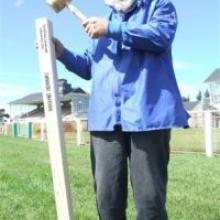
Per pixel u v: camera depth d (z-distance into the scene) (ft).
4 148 44.01
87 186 18.58
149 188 7.86
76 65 8.92
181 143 42.75
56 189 7.95
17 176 21.75
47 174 22.38
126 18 8.25
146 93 7.83
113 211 8.18
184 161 28.19
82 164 27.58
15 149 42.47
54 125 7.88
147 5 8.14
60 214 7.96
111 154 8.05
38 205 14.99
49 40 7.99
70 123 63.36
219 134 37.55
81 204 14.97
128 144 8.09
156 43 7.77
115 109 7.99
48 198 16.11
